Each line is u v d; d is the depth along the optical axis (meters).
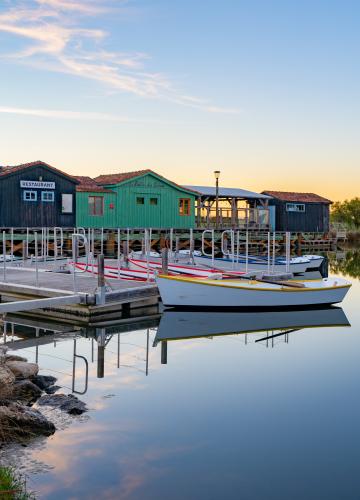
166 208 39.75
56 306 13.52
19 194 33.03
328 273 29.58
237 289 15.71
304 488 5.78
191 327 13.92
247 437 7.02
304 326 14.42
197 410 7.92
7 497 5.10
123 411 7.77
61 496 5.45
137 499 5.47
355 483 5.89
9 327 13.54
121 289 14.82
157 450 6.56
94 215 36.56
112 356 10.80
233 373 9.89
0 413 6.74
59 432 6.93
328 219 51.69
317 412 7.98
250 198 45.78
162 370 9.90
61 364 10.09
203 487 5.75
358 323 14.99
